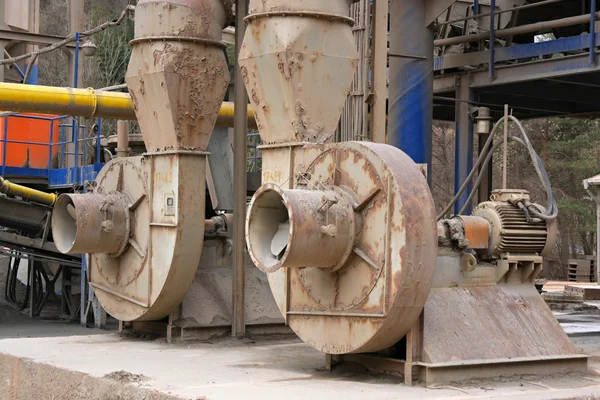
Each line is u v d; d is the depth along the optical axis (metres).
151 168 12.71
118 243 12.94
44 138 23.86
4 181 20.61
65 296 23.98
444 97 18.97
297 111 10.72
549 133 43.16
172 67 12.35
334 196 9.18
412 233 8.69
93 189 13.84
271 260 9.41
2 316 24.50
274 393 8.50
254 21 11.05
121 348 12.20
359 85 13.39
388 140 15.66
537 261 10.25
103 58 42.97
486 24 18.89
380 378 9.40
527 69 16.88
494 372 9.23
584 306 20.50
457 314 9.52
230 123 16.70
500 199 10.50
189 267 12.38
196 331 12.87
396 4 15.48
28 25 26.50
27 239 22.44
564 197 41.53
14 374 11.35
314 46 10.76
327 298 9.56
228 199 17.53
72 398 10.01
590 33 15.74
